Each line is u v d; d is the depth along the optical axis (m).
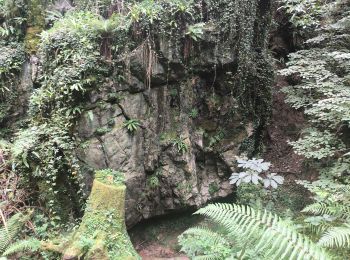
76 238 4.29
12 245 4.12
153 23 5.53
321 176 4.82
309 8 6.01
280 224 2.49
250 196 5.86
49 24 6.27
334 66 5.53
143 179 5.83
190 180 6.05
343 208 3.72
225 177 6.56
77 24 5.41
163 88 5.99
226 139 6.66
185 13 5.72
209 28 5.93
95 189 4.50
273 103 7.07
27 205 5.20
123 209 4.53
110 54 5.48
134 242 6.00
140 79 5.69
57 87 5.29
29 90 5.95
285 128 7.01
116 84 5.52
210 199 6.39
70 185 5.31
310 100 5.39
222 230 3.56
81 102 5.36
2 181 5.21
